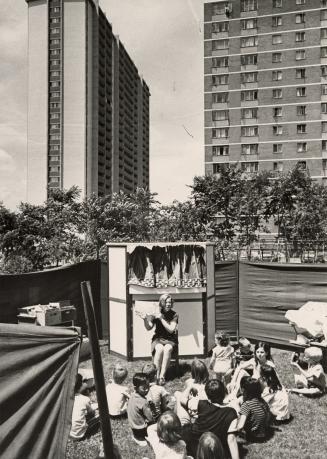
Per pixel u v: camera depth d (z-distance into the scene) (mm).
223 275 10461
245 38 67375
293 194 39875
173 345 7602
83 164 99688
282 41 66188
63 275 9688
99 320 10633
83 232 34844
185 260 9039
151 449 5180
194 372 5848
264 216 41156
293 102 65500
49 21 100500
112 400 6094
